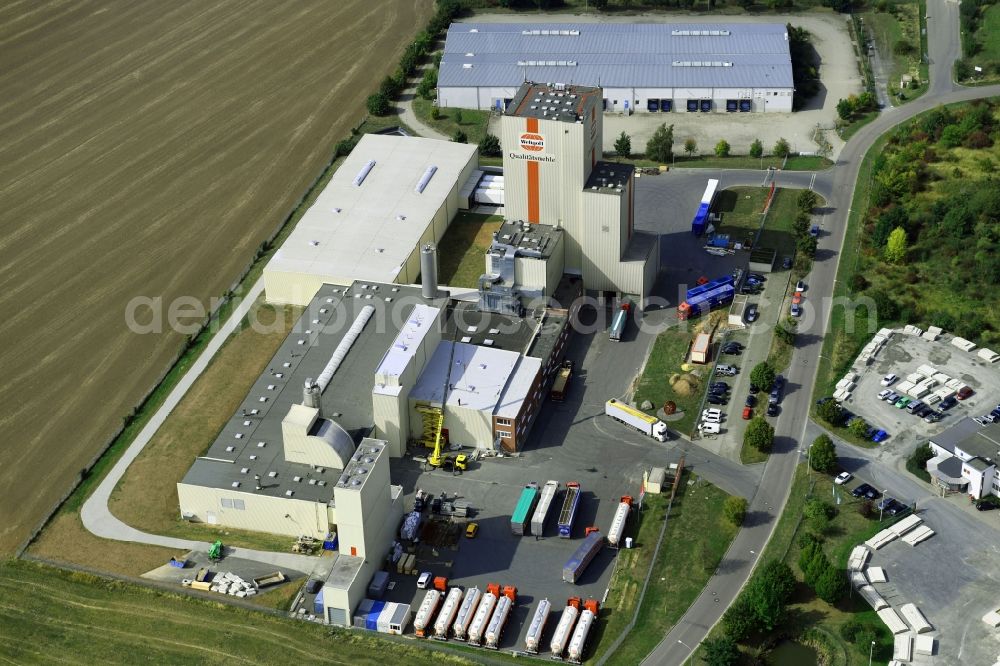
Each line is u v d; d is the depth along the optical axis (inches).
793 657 6333.7
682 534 7042.3
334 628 6555.1
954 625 6397.6
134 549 7076.8
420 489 7426.2
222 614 6643.7
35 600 6786.4
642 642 6382.9
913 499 7219.5
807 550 6624.0
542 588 6737.2
